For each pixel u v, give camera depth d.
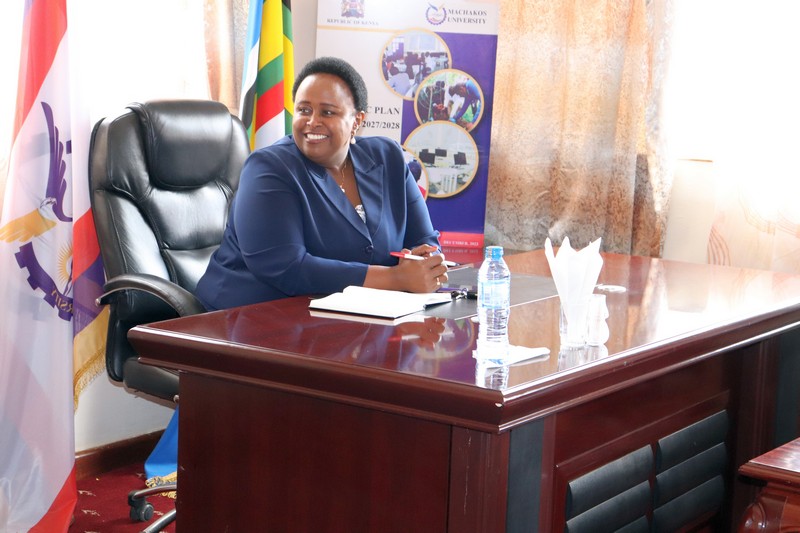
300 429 1.69
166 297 2.35
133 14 3.23
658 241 3.63
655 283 2.57
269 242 2.32
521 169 3.84
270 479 1.73
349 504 1.65
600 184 3.73
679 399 2.12
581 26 3.69
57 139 2.70
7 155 2.87
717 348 2.03
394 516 1.60
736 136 3.54
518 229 3.88
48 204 2.69
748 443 2.42
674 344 1.84
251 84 3.41
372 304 2.08
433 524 1.56
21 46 2.71
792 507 1.47
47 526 2.70
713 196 3.63
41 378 2.71
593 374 1.61
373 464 1.61
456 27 3.83
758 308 2.22
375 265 2.54
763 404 2.43
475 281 2.50
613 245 3.71
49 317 2.70
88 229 3.05
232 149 2.94
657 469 2.06
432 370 1.55
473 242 3.87
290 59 3.65
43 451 2.72
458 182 3.87
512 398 1.43
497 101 3.88
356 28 3.85
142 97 3.28
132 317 2.53
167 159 2.72
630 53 3.63
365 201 2.56
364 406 1.57
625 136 3.64
